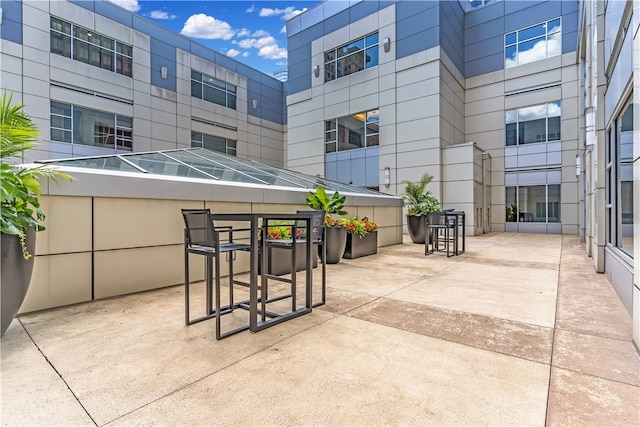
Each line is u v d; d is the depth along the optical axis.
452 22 14.27
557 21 13.69
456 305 3.63
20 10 11.80
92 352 2.42
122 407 1.75
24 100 11.85
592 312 3.38
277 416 1.67
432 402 1.79
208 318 3.16
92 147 13.68
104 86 13.98
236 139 19.77
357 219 7.70
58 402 1.79
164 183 4.42
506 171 15.00
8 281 2.54
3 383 1.98
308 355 2.37
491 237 12.40
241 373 2.11
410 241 11.17
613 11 4.07
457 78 14.78
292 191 6.43
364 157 14.95
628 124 3.72
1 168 2.58
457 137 14.80
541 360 2.30
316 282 4.82
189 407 1.75
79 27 13.33
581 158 11.18
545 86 14.02
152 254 4.34
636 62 2.56
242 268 5.48
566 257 7.34
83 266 3.72
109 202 3.94
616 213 4.50
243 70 20.30
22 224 2.62
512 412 1.71
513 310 3.45
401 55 13.70
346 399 1.82
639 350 2.42
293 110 17.61
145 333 2.80
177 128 16.69
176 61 16.72
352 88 15.26
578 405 1.77
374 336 2.74
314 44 16.64
